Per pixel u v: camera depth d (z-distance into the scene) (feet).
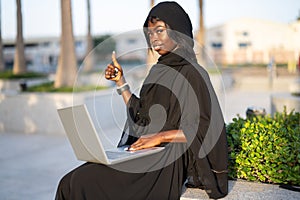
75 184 8.20
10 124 28.48
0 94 28.63
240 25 120.67
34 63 102.06
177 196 8.74
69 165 19.49
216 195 8.63
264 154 9.78
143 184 8.46
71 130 8.32
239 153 10.11
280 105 25.40
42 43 107.45
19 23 48.19
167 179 8.69
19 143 24.52
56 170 18.65
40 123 27.63
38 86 32.22
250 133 10.57
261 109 15.26
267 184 9.67
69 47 31.22
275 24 116.37
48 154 21.68
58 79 31.32
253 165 9.86
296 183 9.52
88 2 55.26
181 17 9.09
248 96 48.80
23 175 17.88
